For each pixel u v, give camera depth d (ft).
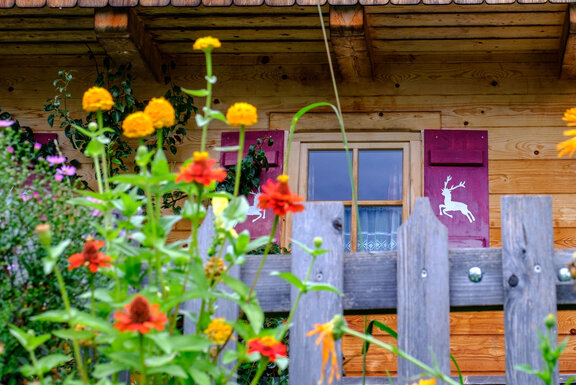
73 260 7.48
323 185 20.88
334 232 9.66
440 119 20.84
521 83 20.85
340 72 21.03
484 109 20.80
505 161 20.48
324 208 9.73
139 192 19.97
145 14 19.31
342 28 18.28
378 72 21.17
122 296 7.87
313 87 21.29
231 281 7.84
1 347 8.25
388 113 20.97
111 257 8.14
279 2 18.01
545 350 6.90
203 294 7.54
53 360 7.50
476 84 20.94
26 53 21.71
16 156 9.32
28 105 21.65
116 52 19.77
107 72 21.20
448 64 21.09
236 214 8.08
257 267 9.75
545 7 18.31
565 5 18.19
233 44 20.98
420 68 21.11
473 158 20.27
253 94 21.40
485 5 18.25
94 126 8.50
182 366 7.54
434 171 20.34
